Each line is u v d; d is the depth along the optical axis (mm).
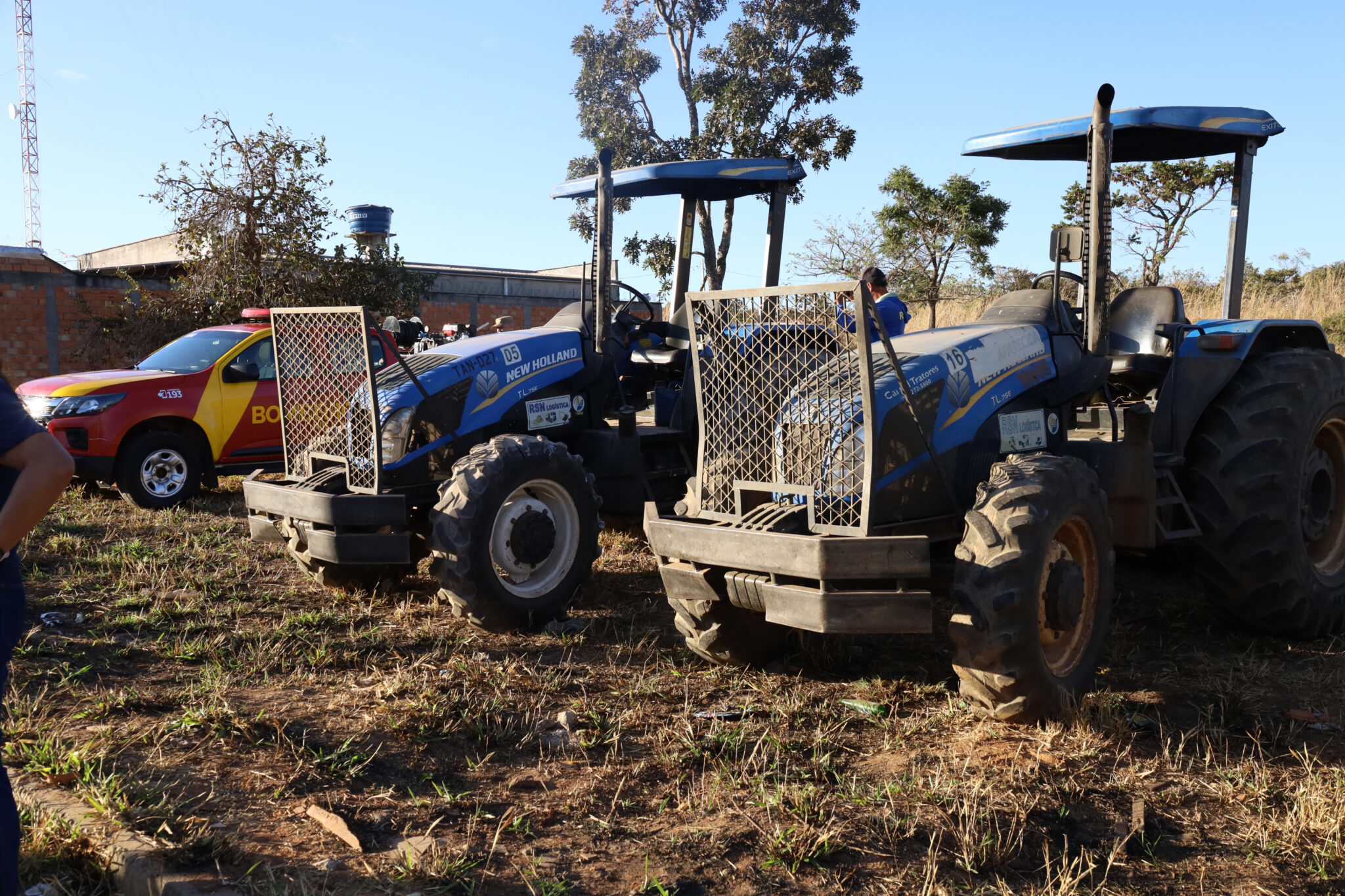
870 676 4367
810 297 3805
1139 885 2664
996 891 2609
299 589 5793
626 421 5922
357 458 5234
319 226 13992
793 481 3932
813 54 22516
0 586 2225
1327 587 4875
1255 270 21500
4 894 2164
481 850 2771
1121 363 5598
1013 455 4047
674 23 23797
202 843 2670
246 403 9016
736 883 2639
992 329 4594
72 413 8180
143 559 6352
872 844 2850
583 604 5527
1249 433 4664
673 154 23500
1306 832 2924
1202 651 4738
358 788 3156
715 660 4457
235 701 3875
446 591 4863
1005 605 3502
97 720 3594
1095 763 3398
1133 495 4418
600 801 3123
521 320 22672
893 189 23891
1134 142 5633
